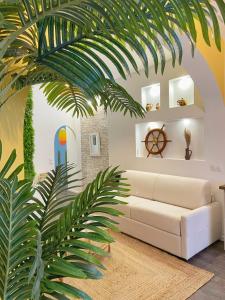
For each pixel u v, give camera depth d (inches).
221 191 131.1
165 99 160.9
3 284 29.3
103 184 42.2
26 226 31.0
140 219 130.6
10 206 30.5
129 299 84.0
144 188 158.4
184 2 21.9
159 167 167.0
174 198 138.4
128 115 188.2
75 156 251.1
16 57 32.6
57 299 30.4
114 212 37.0
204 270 101.1
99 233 34.3
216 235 126.9
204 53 108.6
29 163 172.6
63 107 63.1
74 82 31.1
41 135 215.9
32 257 30.7
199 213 115.0
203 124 144.9
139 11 23.3
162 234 118.7
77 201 40.3
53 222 39.8
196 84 128.1
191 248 110.0
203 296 84.3
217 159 131.6
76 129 250.5
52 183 50.8
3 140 54.7
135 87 183.2
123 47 30.6
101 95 44.0
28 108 169.8
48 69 34.5
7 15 27.4
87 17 26.4
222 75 122.6
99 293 87.5
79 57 31.0
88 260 31.9
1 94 35.8
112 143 206.7
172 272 100.0
